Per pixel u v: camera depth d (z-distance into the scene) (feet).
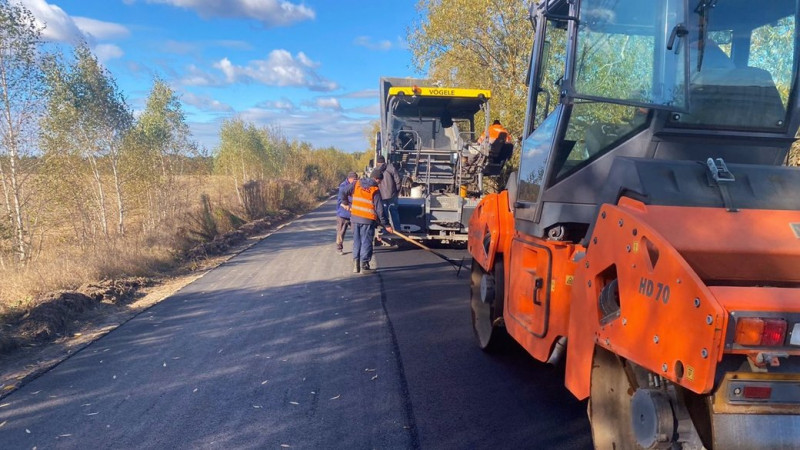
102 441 14.02
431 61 60.85
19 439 14.20
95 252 36.14
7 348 20.95
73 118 43.75
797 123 13.07
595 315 11.44
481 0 53.78
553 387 17.40
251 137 99.55
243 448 13.64
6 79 38.32
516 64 55.21
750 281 9.84
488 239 19.54
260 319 25.08
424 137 49.67
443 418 15.24
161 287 33.14
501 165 43.75
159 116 58.80
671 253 9.11
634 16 12.80
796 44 12.93
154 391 17.13
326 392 17.02
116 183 49.16
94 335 23.17
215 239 51.83
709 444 9.14
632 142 13.41
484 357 20.13
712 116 12.89
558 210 14.58
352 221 35.83
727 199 10.43
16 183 39.09
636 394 10.17
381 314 25.81
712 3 12.42
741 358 8.71
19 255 38.17
